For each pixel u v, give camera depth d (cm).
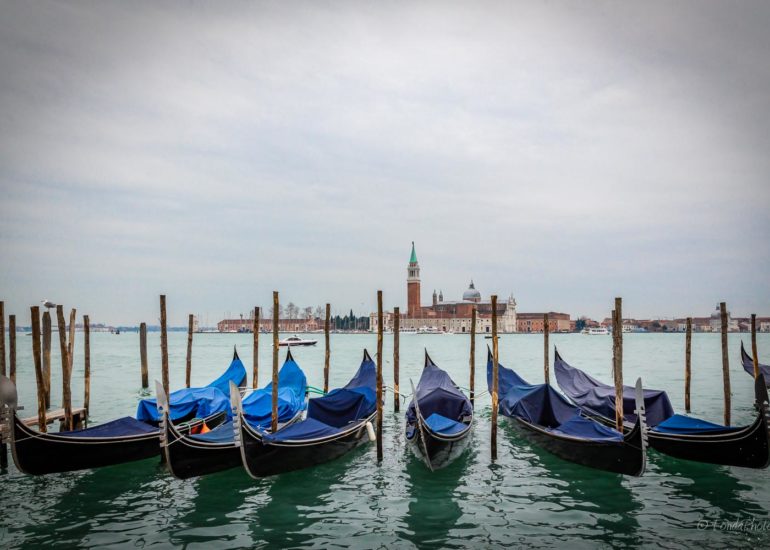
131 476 1380
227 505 1199
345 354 6812
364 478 1379
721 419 2077
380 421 1511
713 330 19700
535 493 1259
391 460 1539
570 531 1054
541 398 1688
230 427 1480
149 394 2834
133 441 1456
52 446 1337
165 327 1842
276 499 1234
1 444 1440
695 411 2242
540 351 7819
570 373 2120
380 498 1238
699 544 995
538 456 1564
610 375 3803
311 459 1441
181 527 1084
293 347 9269
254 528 1080
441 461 1414
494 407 1538
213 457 1343
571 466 1453
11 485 1317
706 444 1357
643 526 1071
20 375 3812
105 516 1138
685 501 1195
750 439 1279
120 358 5734
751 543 995
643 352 7244
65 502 1214
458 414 1711
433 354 6956
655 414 1691
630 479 1338
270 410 1725
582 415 1802
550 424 1667
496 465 1481
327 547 999
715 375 3791
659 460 1466
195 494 1263
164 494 1262
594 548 984
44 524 1097
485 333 19388
